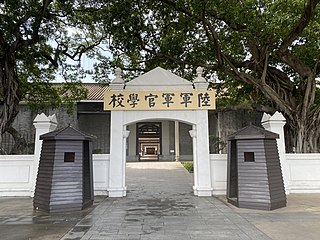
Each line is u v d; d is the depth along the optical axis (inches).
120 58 449.1
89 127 768.9
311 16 285.4
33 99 488.1
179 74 444.5
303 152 351.6
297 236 152.1
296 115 371.2
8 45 352.5
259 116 661.3
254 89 431.5
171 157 831.7
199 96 295.3
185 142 840.3
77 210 218.1
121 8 321.4
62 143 225.3
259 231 161.8
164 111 296.8
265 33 320.5
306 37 346.9
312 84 366.3
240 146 235.8
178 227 170.6
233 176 254.2
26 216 201.2
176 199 267.6
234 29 360.8
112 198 273.9
